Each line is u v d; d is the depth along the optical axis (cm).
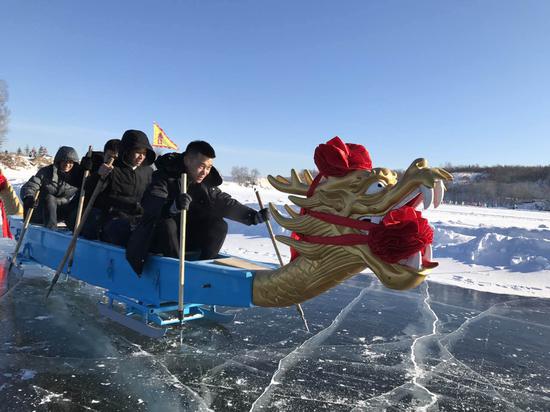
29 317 400
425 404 261
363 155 267
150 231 348
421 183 219
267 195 3144
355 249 248
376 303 496
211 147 357
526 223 1602
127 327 382
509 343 374
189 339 362
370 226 245
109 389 267
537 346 369
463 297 532
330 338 375
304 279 268
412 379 297
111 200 468
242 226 1069
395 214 232
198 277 321
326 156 259
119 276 385
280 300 281
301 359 326
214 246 377
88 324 388
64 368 296
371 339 376
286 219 277
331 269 258
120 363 308
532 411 258
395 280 230
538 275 648
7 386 265
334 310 464
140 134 473
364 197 247
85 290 501
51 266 494
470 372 312
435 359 334
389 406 257
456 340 378
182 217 319
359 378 296
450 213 2214
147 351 333
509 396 277
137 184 480
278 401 259
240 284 297
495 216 2139
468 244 796
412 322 428
